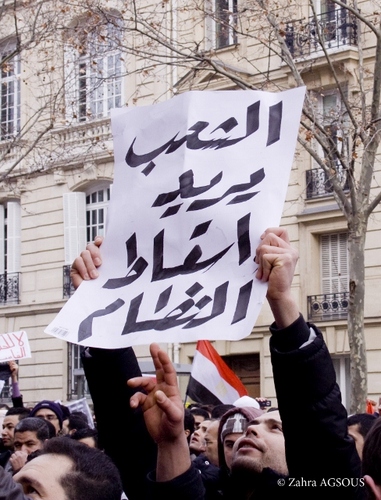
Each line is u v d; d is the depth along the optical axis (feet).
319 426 13.42
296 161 86.02
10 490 12.60
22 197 106.93
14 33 83.20
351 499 13.48
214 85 82.89
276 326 13.79
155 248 15.26
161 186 15.58
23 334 48.88
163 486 13.75
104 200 102.22
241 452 16.87
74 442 13.74
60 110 77.51
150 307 14.74
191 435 31.55
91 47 77.05
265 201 14.70
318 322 84.64
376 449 12.15
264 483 16.51
